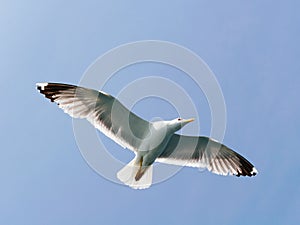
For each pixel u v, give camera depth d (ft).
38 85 29.66
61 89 29.35
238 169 33.22
